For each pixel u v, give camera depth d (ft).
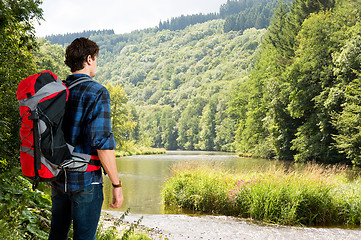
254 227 24.84
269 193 28.81
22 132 5.74
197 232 22.44
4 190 11.23
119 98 194.18
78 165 6.06
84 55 6.79
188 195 33.68
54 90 5.89
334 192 30.40
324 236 22.59
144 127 483.10
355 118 81.46
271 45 172.04
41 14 12.63
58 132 5.88
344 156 94.58
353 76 89.56
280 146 126.82
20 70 14.88
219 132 311.47
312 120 102.94
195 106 404.57
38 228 11.16
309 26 105.91
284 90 115.85
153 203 36.27
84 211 6.24
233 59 599.57
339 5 118.73
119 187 6.45
